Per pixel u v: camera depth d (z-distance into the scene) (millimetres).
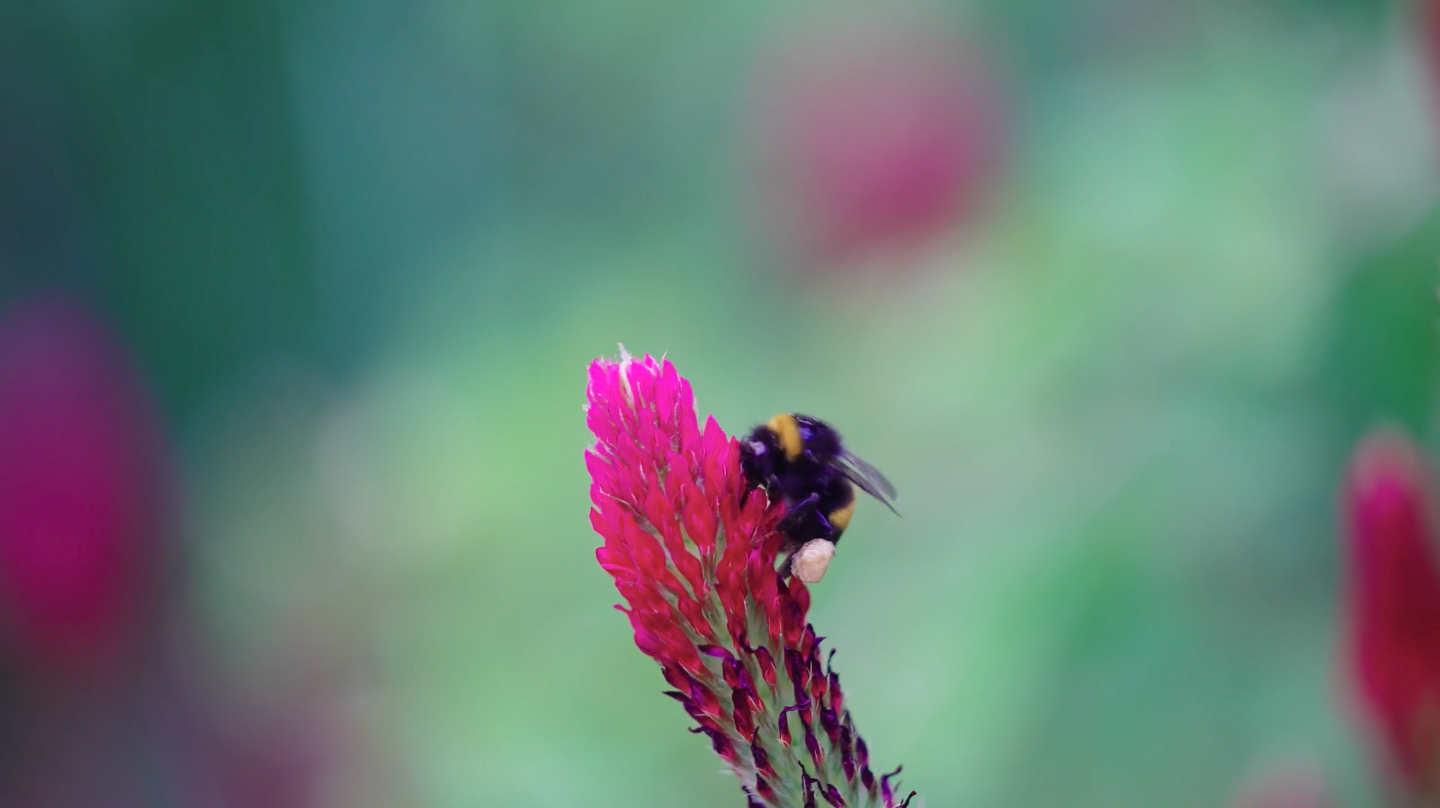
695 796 519
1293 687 444
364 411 657
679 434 394
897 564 464
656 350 561
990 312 469
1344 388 446
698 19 877
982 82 561
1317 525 447
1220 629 447
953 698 447
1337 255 447
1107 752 444
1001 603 449
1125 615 447
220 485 703
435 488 550
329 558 624
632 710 532
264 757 614
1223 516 448
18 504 618
